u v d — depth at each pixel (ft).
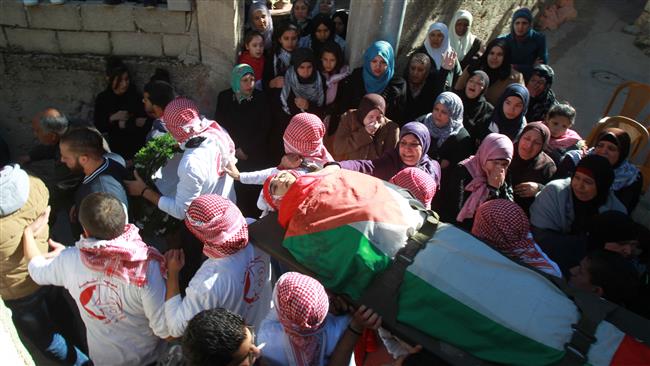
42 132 10.44
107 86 13.92
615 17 29.71
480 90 14.76
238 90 13.42
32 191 8.42
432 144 13.42
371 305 6.25
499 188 11.48
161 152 10.01
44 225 8.61
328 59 14.55
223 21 13.32
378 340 7.47
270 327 6.90
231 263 7.39
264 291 8.17
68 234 13.55
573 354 5.59
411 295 6.22
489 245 6.79
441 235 6.79
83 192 9.07
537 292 6.12
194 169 9.41
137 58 13.84
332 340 6.84
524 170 12.59
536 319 5.86
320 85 14.52
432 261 6.39
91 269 7.20
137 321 7.76
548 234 10.54
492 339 5.84
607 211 9.61
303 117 10.23
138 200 10.05
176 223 10.29
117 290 7.32
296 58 14.03
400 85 15.06
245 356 5.88
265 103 13.99
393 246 6.61
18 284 8.31
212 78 14.25
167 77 13.91
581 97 22.98
